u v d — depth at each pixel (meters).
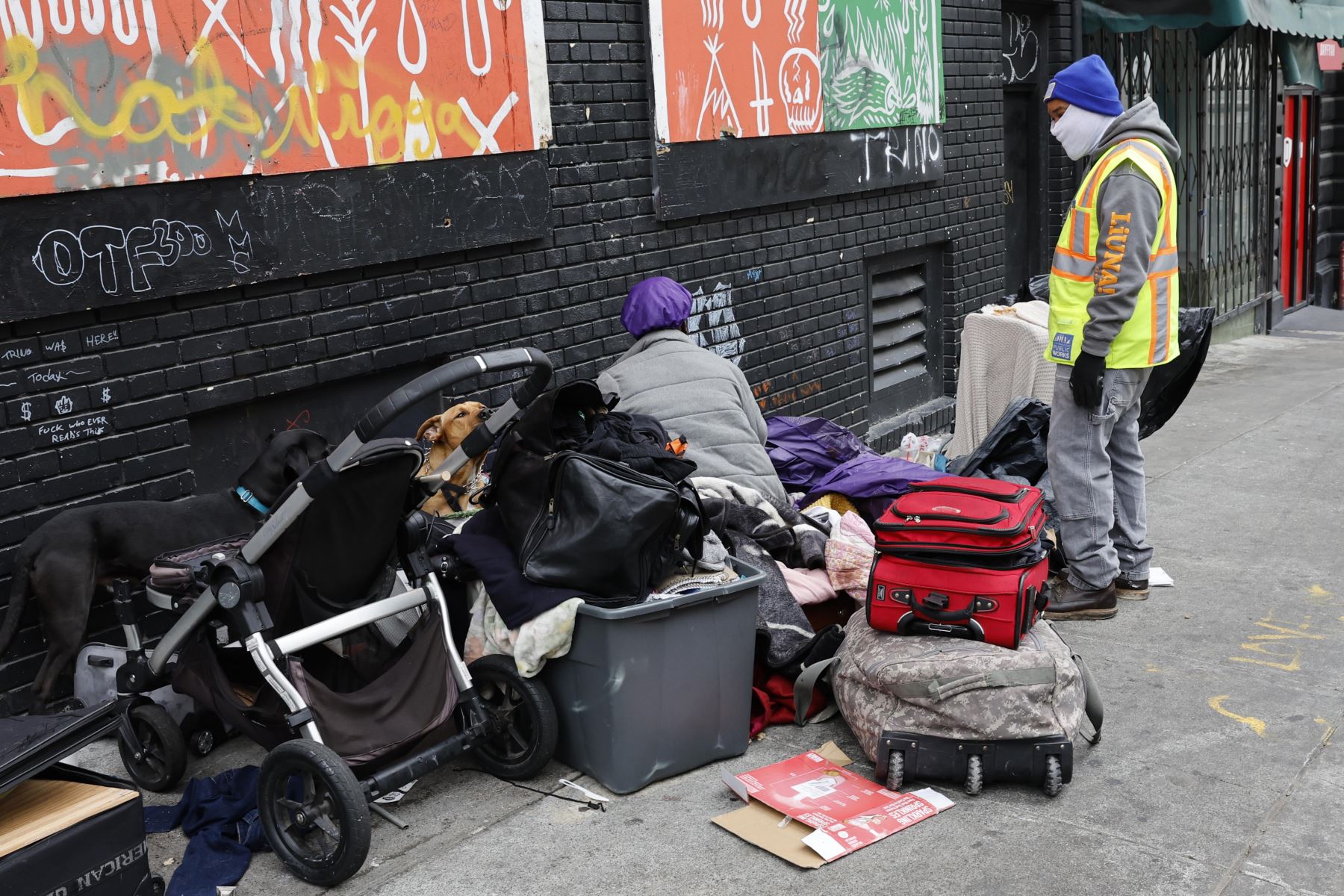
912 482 4.57
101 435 4.13
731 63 6.37
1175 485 7.00
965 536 3.74
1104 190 4.61
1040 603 3.85
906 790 3.64
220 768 3.93
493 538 3.88
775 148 6.73
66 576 3.81
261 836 3.45
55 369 3.99
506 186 5.34
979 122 8.77
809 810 3.49
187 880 3.27
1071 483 4.91
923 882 3.17
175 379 4.31
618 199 5.93
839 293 7.52
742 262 6.71
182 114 4.16
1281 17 10.55
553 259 5.65
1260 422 8.55
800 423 5.59
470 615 4.04
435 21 4.96
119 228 4.05
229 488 4.55
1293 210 15.00
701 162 6.25
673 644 3.68
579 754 3.78
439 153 5.04
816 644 4.16
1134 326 4.74
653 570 3.75
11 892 2.74
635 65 5.93
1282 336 13.45
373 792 3.35
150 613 4.36
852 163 7.36
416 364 5.28
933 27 8.02
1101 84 4.74
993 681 3.54
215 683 3.53
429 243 5.05
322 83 4.58
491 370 3.40
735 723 3.91
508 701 3.84
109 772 3.96
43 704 3.91
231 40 4.28
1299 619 4.91
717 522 4.29
